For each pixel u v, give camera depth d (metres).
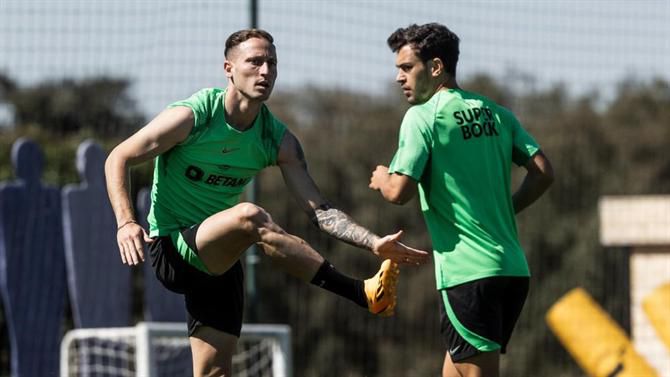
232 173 18.64
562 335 31.67
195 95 18.31
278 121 18.92
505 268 20.03
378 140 72.38
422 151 19.98
